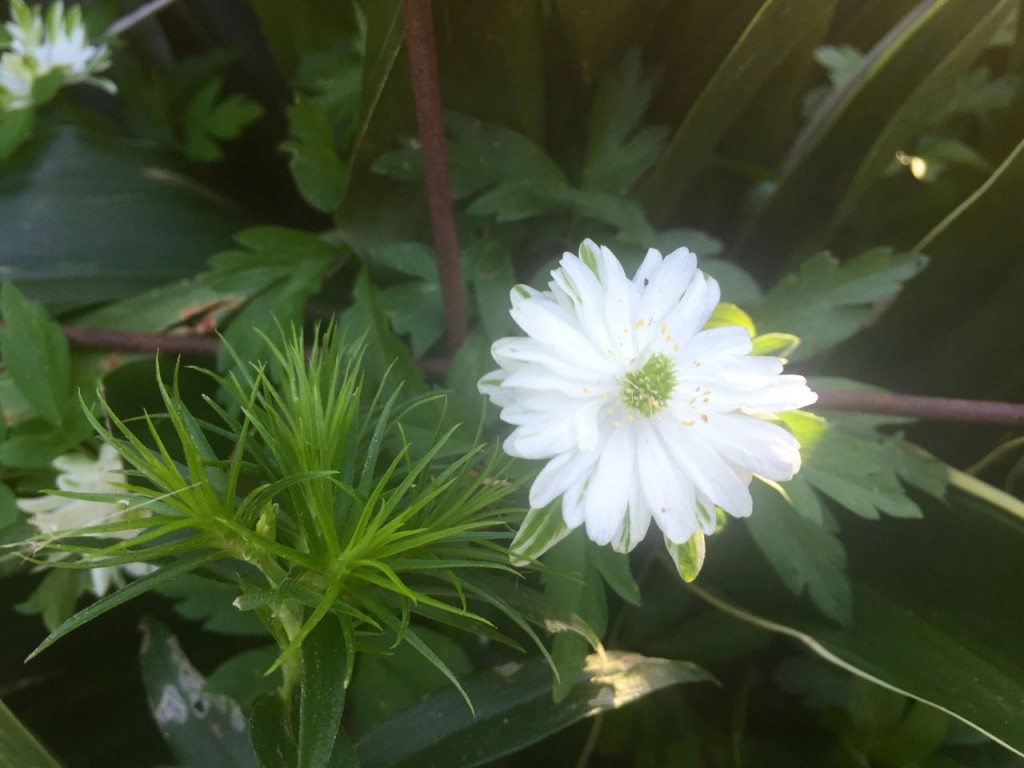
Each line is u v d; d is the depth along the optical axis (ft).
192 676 0.39
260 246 0.47
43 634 0.44
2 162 0.52
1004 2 0.39
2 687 0.43
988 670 0.35
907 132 0.44
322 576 0.26
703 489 0.28
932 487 0.39
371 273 0.48
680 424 0.29
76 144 0.54
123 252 0.51
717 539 0.43
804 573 0.38
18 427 0.42
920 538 0.40
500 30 0.42
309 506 0.25
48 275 0.49
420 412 0.38
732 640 0.44
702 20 0.45
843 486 0.37
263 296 0.46
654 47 0.48
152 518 0.25
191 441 0.24
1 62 0.54
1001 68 0.54
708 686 0.46
